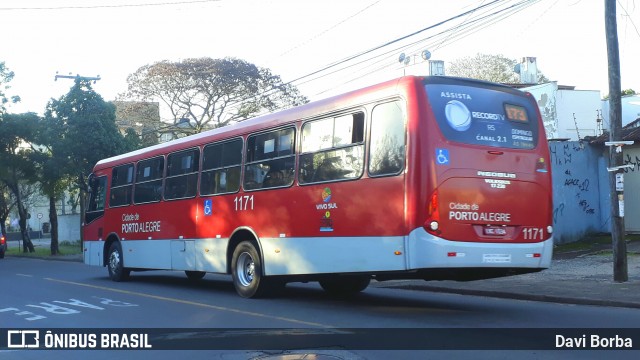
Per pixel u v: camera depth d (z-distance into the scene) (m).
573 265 16.70
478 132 9.65
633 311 10.52
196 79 40.94
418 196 9.09
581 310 10.78
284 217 11.63
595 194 21.64
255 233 12.37
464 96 9.69
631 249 18.31
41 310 11.62
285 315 10.46
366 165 9.95
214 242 13.62
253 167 12.62
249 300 12.53
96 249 18.59
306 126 11.38
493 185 9.59
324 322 9.70
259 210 12.30
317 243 10.83
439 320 9.79
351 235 10.12
